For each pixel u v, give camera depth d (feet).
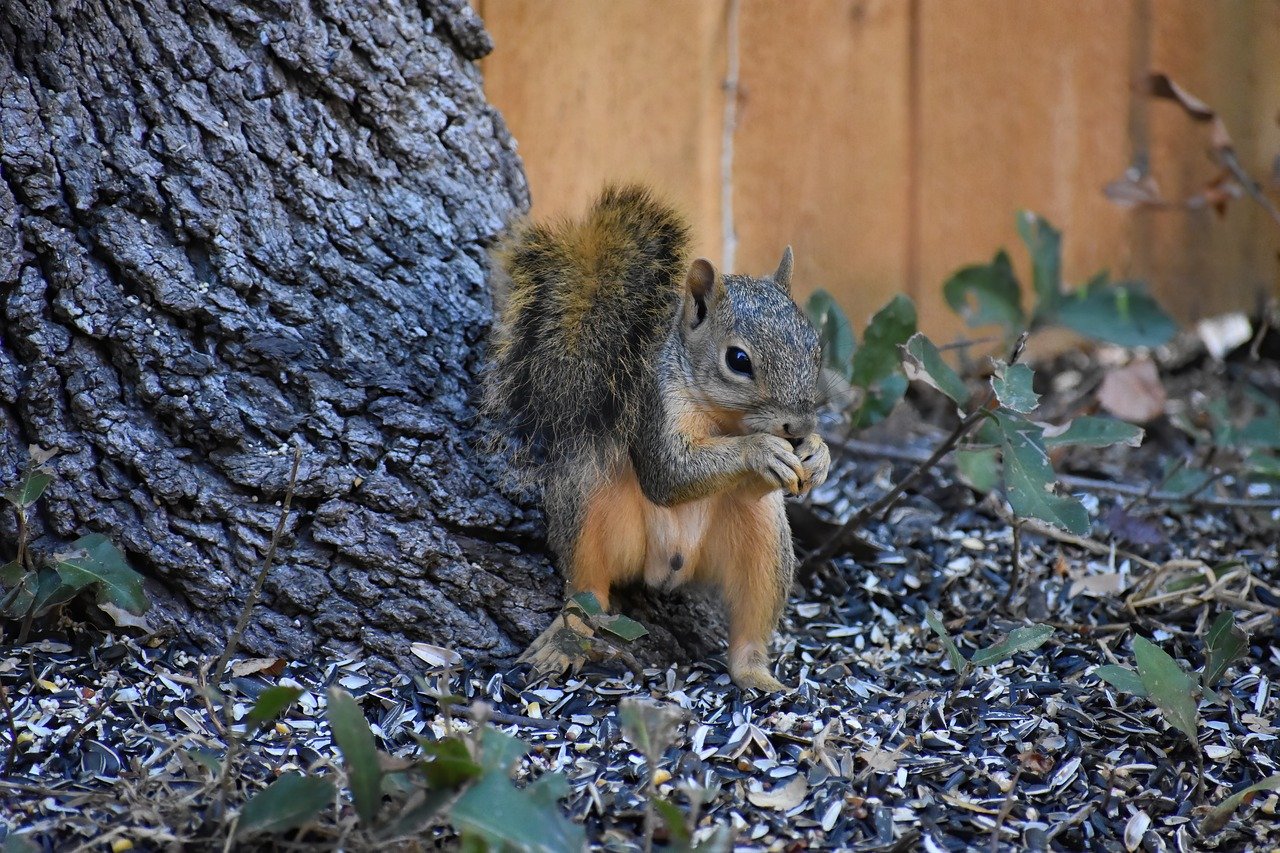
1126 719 22.65
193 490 22.35
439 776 16.79
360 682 22.44
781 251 41.29
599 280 24.77
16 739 19.54
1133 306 36.01
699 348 23.98
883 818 19.33
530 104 36.65
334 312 23.80
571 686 22.93
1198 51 43.60
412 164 25.45
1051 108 42.68
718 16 38.40
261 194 23.47
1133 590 28.22
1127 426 24.73
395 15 25.26
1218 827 19.60
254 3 23.59
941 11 41.14
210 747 19.80
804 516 28.71
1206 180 44.52
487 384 24.71
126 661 22.03
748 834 18.89
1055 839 19.30
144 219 22.58
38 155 21.72
